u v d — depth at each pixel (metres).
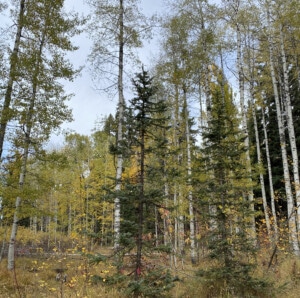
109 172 21.36
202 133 8.21
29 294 7.56
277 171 21.33
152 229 6.45
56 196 21.84
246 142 11.92
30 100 11.06
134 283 5.57
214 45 14.70
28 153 11.41
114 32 12.49
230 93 15.29
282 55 13.70
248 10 14.85
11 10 11.17
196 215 12.39
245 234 7.39
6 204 11.36
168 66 15.02
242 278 6.90
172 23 14.79
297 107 21.64
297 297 6.75
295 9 13.59
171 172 7.00
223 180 8.03
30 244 21.16
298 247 10.59
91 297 6.81
